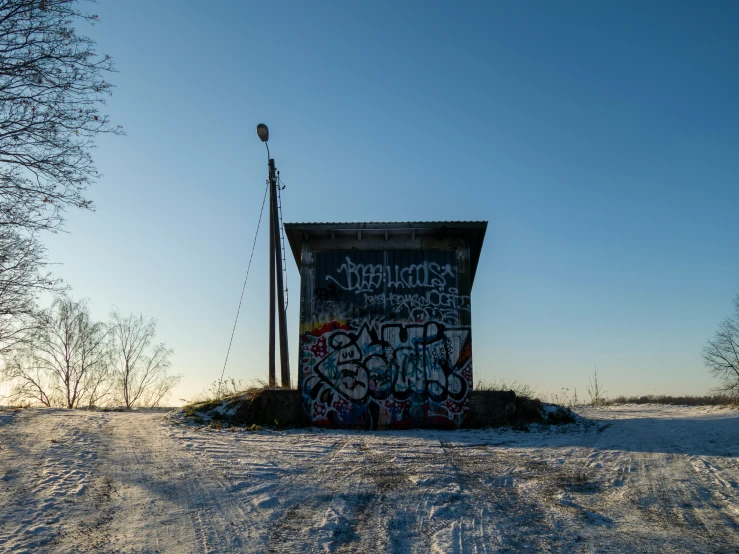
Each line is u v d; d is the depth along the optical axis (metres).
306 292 15.24
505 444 12.16
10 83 10.85
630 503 7.74
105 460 9.11
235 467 9.12
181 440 11.27
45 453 9.12
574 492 8.24
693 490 8.34
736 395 26.67
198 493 7.64
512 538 6.41
